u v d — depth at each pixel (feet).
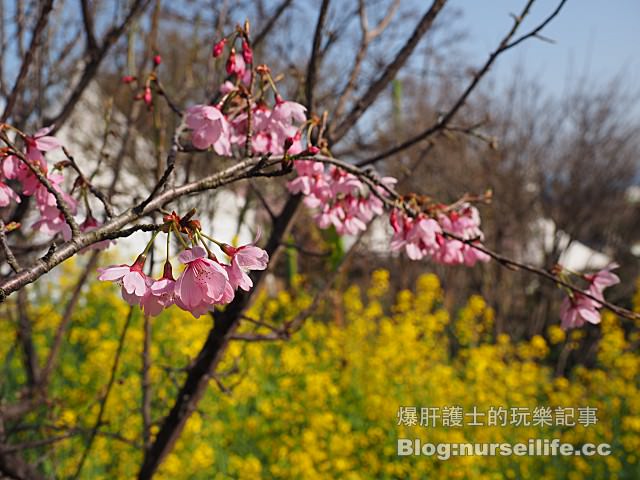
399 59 10.18
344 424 19.60
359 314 31.27
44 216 6.64
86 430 11.12
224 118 6.77
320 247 28.73
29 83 11.02
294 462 17.74
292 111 7.11
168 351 20.76
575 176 41.75
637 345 31.17
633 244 46.24
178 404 10.52
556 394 24.08
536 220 42.11
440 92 41.78
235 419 19.80
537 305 39.58
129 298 5.07
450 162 38.45
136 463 16.60
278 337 10.53
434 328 28.37
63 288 25.29
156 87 8.35
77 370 22.56
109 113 8.93
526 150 41.06
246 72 7.96
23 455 15.31
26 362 13.83
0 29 10.71
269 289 31.63
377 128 25.21
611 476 19.52
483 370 23.90
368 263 37.55
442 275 40.19
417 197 8.39
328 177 8.07
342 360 25.64
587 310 7.73
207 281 4.88
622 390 23.85
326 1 8.99
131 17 9.76
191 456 16.92
